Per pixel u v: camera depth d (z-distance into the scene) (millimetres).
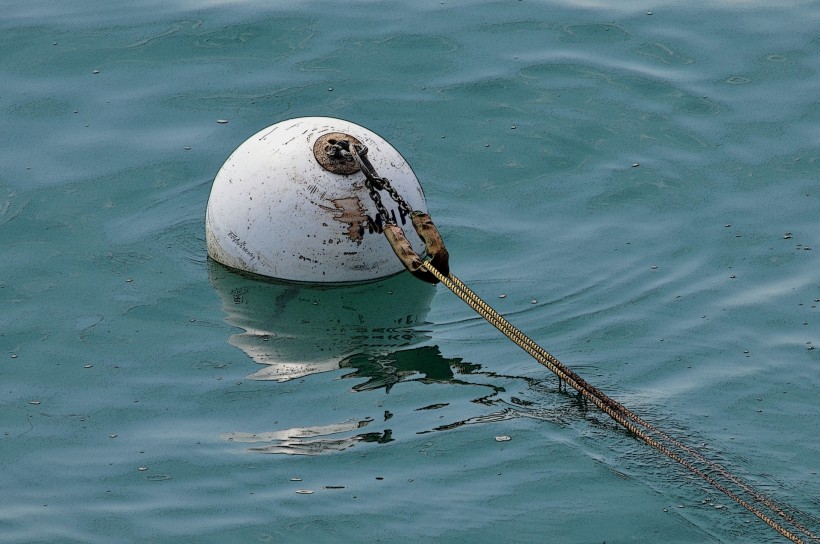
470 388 26672
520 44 41719
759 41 41812
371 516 22922
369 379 27109
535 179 35094
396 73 40125
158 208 33812
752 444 24594
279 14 43469
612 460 24219
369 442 24953
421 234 28078
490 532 22500
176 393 26797
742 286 30156
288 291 30000
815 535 22172
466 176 35250
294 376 27266
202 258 31547
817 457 24203
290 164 29812
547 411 25781
